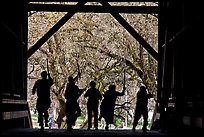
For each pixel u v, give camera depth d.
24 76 26.42
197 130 16.94
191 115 18.36
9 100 19.94
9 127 22.38
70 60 45.47
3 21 19.62
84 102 46.38
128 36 45.31
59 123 44.00
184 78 20.94
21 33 25.03
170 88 24.83
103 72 45.06
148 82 44.25
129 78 45.16
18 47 24.91
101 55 45.91
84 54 45.53
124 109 44.03
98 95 22.67
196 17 17.45
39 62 45.59
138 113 22.28
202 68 16.91
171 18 24.81
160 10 27.08
